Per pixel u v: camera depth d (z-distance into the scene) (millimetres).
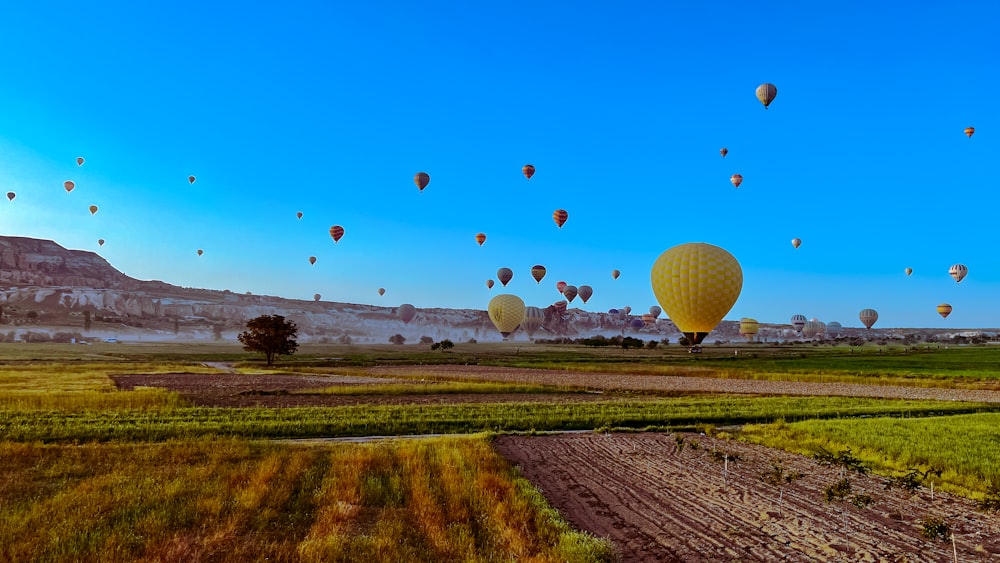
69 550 9719
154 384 46625
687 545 11430
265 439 21828
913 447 20016
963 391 48438
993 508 13523
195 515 11656
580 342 195125
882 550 11336
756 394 45031
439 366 78125
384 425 25781
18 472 15578
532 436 24234
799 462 19078
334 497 13156
